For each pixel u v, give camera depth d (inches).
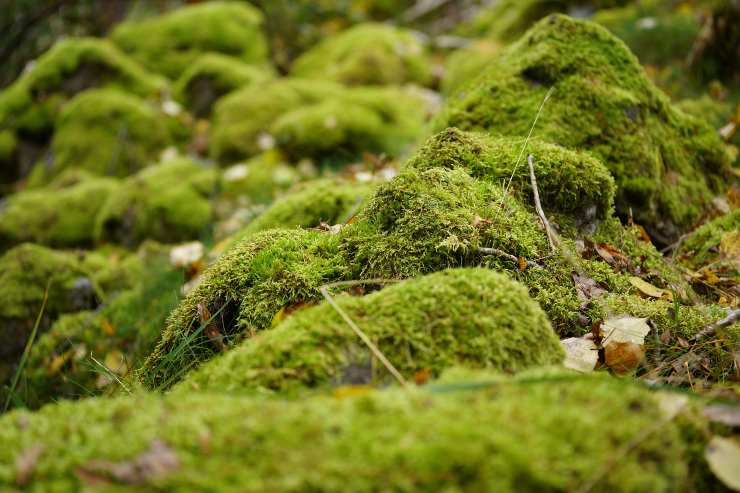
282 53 384.5
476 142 101.4
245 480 39.4
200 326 82.4
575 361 69.8
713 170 139.3
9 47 434.6
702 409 51.8
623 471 41.2
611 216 108.3
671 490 43.0
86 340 136.4
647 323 79.0
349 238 83.4
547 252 85.7
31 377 132.6
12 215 212.2
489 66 139.3
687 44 217.0
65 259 157.5
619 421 44.2
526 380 47.0
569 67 126.3
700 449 49.2
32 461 42.3
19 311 145.4
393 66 306.2
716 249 111.3
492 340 58.1
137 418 45.8
